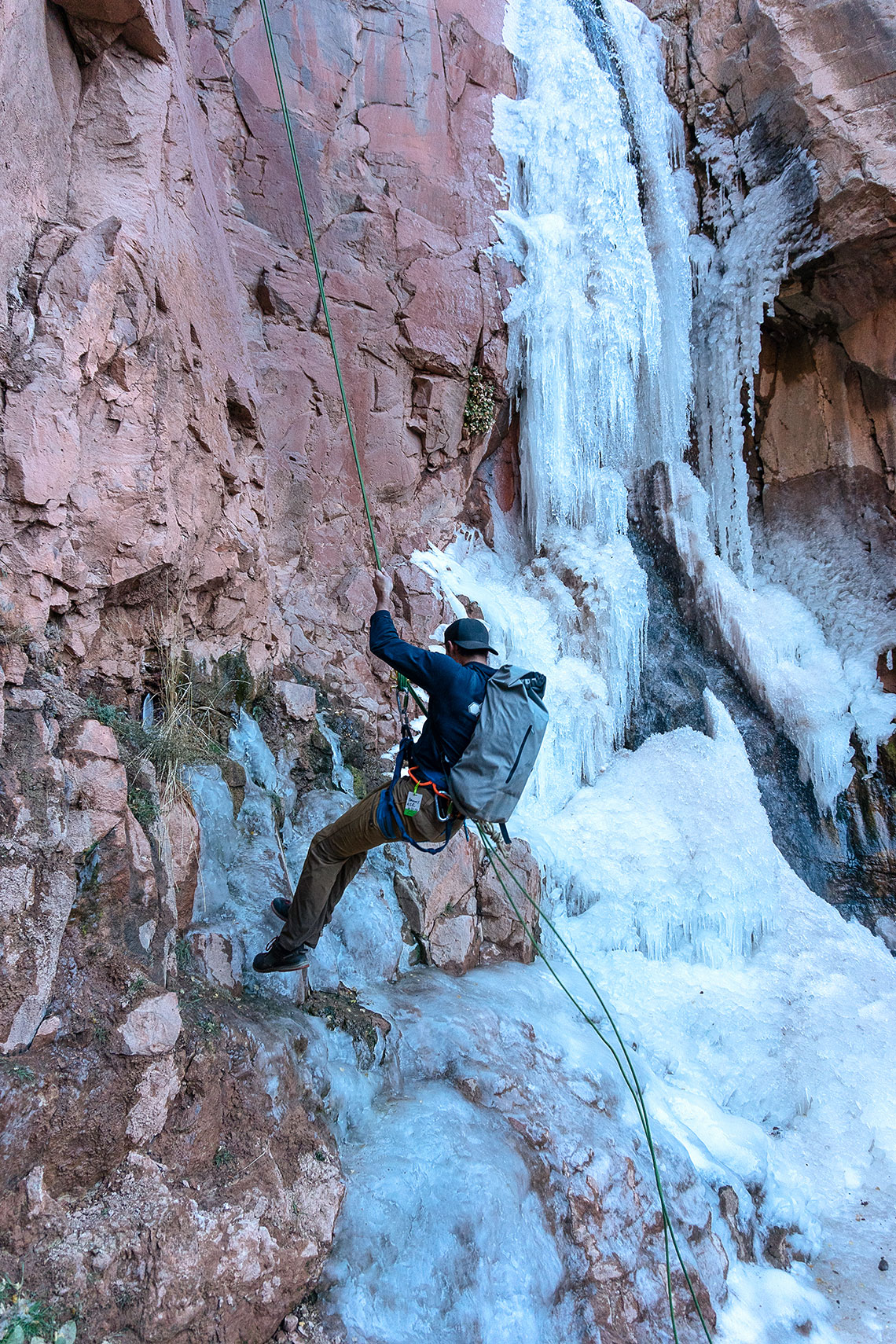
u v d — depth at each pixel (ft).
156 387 12.37
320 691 19.57
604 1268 11.62
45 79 10.96
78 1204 7.99
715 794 25.04
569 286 27.32
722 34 31.40
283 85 22.12
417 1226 10.32
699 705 27.78
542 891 19.93
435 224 25.07
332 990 13.12
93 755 9.48
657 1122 15.01
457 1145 11.48
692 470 32.65
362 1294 9.58
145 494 11.75
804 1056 19.16
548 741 23.76
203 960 10.69
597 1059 15.11
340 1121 11.18
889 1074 19.42
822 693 28.53
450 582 23.70
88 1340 7.49
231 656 15.61
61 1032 8.30
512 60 28.84
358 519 22.38
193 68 20.51
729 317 30.91
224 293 17.16
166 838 10.46
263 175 21.54
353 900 14.92
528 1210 11.53
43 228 10.76
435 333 24.07
